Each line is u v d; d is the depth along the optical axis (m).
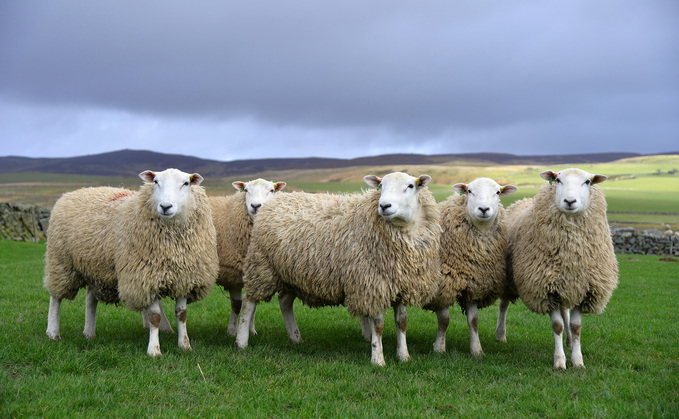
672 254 25.55
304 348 7.22
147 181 6.49
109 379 5.19
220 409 4.64
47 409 4.45
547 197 6.53
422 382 5.61
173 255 6.36
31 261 16.45
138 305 6.41
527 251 6.73
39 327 7.73
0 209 23.88
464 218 6.93
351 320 9.45
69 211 7.21
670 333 8.34
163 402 4.82
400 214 6.04
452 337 8.34
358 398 5.15
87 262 6.86
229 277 7.90
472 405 4.96
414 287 6.40
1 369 5.25
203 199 6.80
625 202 73.94
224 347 6.87
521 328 9.03
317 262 6.58
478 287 6.95
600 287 6.34
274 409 4.81
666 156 193.12
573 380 5.77
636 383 5.70
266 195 7.88
